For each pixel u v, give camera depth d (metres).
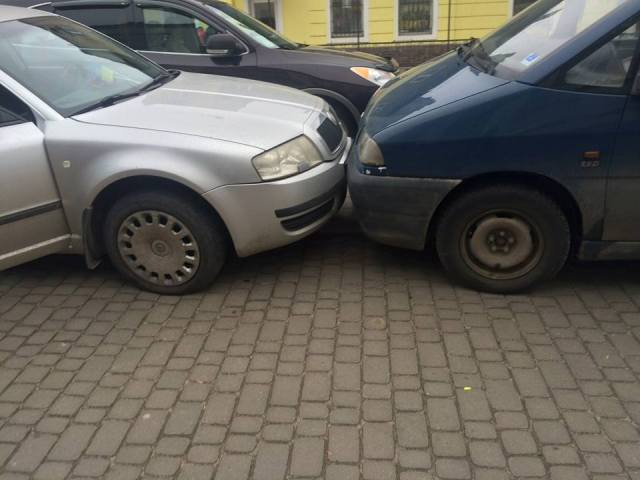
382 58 6.82
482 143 3.32
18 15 4.35
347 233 4.57
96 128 3.60
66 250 3.87
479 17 11.38
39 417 2.80
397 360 3.11
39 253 3.75
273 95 4.40
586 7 3.52
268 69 5.96
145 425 2.73
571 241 3.58
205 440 2.63
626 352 3.12
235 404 2.84
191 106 3.92
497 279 3.64
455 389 2.89
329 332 3.37
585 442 2.56
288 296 3.76
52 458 2.57
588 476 2.39
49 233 3.73
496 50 3.87
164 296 3.84
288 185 3.58
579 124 3.20
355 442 2.59
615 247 3.46
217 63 6.04
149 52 6.15
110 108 3.82
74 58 4.20
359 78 5.84
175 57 6.11
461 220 3.55
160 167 3.47
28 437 2.69
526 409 2.75
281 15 11.63
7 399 2.93
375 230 3.73
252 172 3.50
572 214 3.47
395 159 3.46
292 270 4.09
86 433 2.70
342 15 11.59
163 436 2.66
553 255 3.52
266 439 2.62
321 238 4.54
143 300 3.79
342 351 3.20
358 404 2.81
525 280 3.61
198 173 3.48
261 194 3.54
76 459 2.56
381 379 2.98
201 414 2.79
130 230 3.71
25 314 3.68
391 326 3.40
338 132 4.36
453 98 3.43
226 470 2.47
